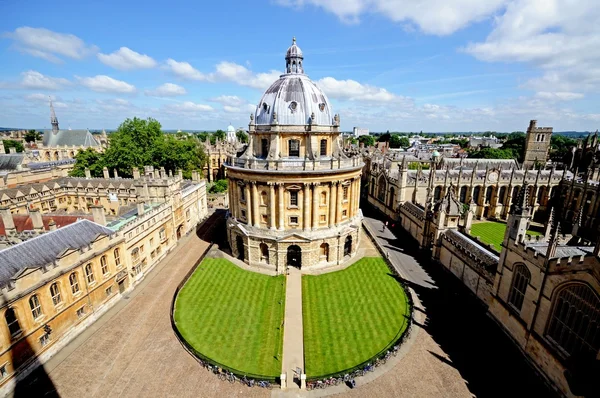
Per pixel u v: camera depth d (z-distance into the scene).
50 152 157.75
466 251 50.81
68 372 34.31
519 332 36.72
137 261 53.69
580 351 28.44
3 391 31.34
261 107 60.78
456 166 115.00
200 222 86.62
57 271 37.31
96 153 107.12
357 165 60.66
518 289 37.59
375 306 46.66
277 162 54.16
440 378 33.31
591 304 27.39
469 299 47.81
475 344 38.19
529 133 129.88
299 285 53.19
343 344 39.28
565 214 88.62
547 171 98.38
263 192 56.84
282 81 60.88
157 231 60.94
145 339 39.59
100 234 44.38
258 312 46.00
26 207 73.75
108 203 80.94
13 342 32.31
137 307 46.50
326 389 32.38
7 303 31.25
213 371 34.44
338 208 58.81
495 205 93.56
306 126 57.06
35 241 39.00
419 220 69.50
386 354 36.12
